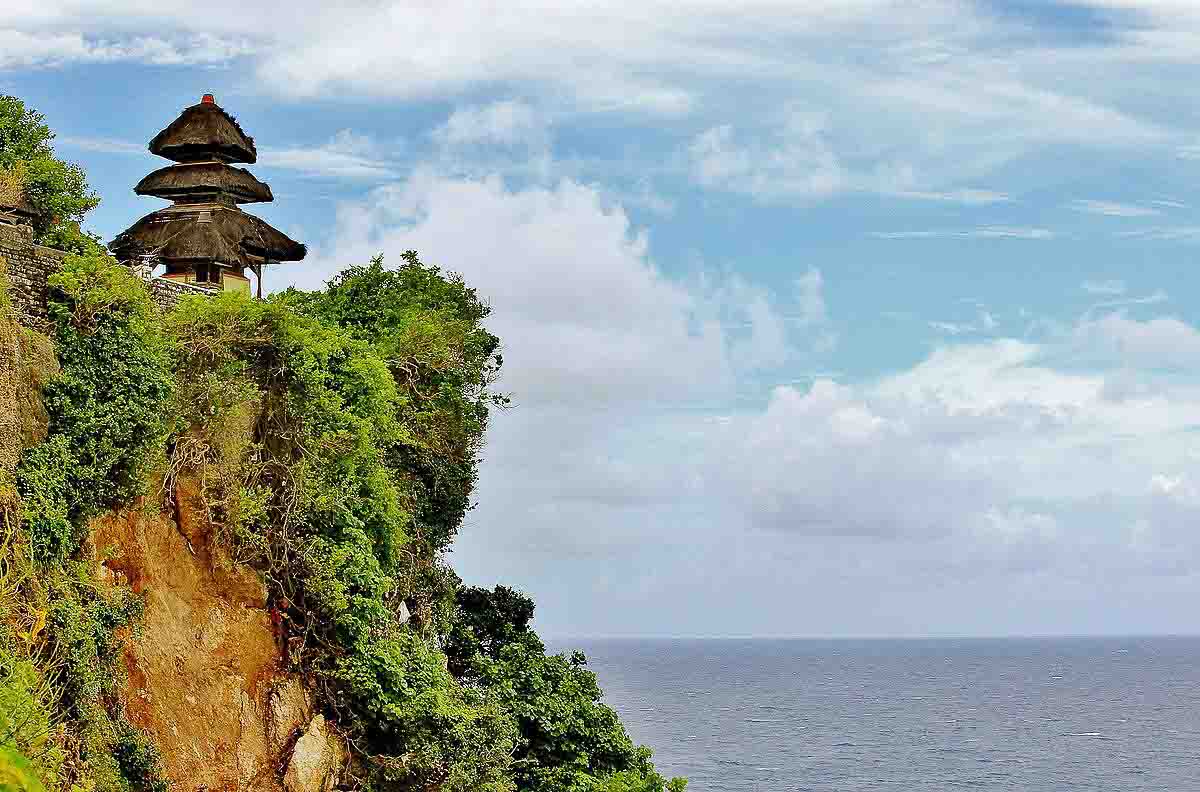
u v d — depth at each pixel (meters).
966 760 158.50
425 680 34.66
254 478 32.09
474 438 43.47
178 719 29.25
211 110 42.59
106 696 27.05
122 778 26.73
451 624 42.19
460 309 43.84
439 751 34.19
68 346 27.97
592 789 40.50
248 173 42.84
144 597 28.92
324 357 34.03
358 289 42.56
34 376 27.00
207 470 31.00
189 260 40.66
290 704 31.83
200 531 30.84
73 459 27.36
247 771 30.50
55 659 25.33
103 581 27.89
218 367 31.59
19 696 22.78
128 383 28.59
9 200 32.28
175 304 32.06
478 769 36.12
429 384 41.75
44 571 26.03
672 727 189.25
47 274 28.19
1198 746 176.88
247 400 31.72
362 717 33.50
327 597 32.66
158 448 29.64
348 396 35.03
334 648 33.09
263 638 31.66
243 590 31.45
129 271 30.11
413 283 43.22
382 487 35.34
